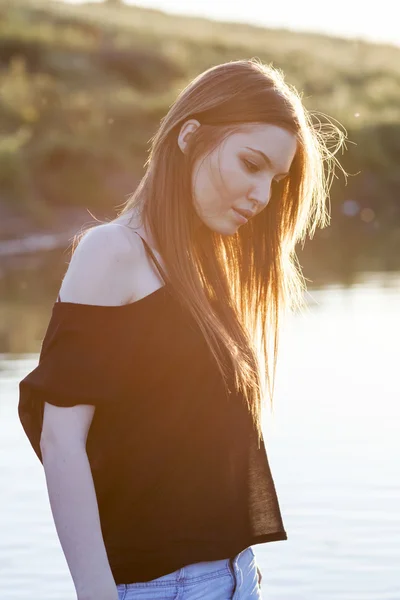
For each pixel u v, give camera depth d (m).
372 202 42.12
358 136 43.81
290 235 2.64
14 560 5.46
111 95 42.94
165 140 2.42
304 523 5.91
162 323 2.30
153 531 2.32
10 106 37.91
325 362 10.59
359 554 5.46
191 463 2.34
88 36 58.16
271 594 4.96
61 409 2.23
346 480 6.62
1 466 7.07
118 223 2.40
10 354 11.16
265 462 2.49
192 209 2.42
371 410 8.41
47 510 6.23
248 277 2.63
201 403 2.34
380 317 13.84
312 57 68.56
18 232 29.97
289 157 2.41
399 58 74.69
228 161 2.36
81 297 2.25
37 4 62.16
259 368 2.56
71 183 33.50
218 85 2.39
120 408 2.30
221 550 2.35
